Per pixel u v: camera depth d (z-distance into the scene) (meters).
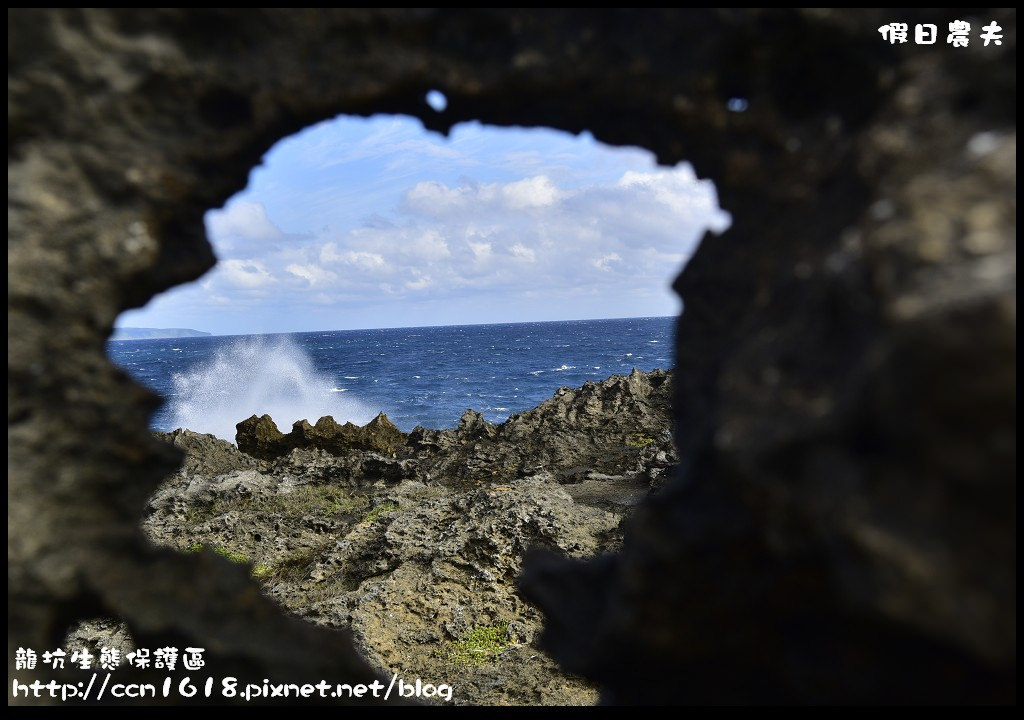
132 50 3.85
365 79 4.05
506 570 8.66
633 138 4.61
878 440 2.70
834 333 3.03
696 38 3.86
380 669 7.04
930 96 3.19
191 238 4.45
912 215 2.76
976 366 2.35
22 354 3.80
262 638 5.28
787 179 3.87
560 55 3.98
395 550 9.01
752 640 3.60
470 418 17.88
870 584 2.61
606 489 13.55
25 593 3.99
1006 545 2.39
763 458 2.98
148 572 4.82
